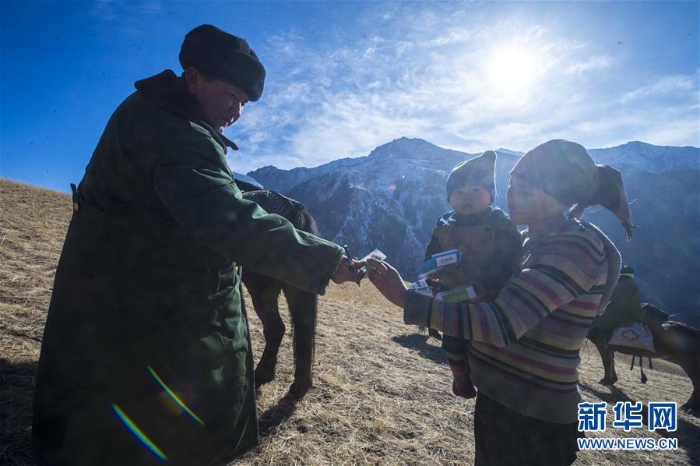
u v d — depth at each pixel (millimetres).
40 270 6594
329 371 5094
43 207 13031
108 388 1589
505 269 1849
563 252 1596
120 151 1622
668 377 11320
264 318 4391
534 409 1645
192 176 1510
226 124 1981
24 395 3197
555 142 1784
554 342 1657
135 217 1635
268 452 3223
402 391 4984
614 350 7332
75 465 1569
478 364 1822
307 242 1574
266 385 4352
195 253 1672
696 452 5000
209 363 1684
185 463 1651
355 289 16938
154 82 1729
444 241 1997
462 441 4035
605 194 1885
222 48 1766
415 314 1537
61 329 1671
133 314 1612
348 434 3719
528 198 1798
